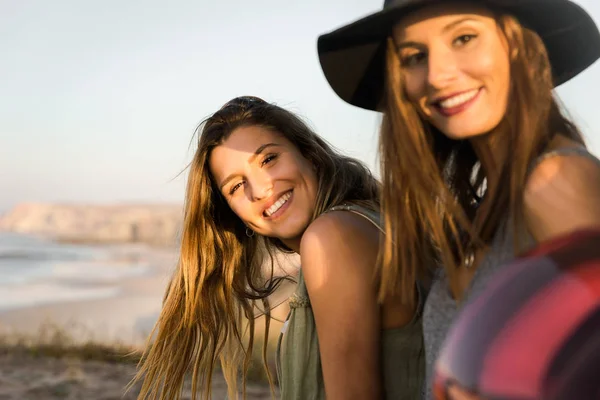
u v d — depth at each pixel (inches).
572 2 50.1
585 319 28.2
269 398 260.8
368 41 56.7
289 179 88.7
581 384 27.3
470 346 30.1
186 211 98.1
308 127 91.5
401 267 59.4
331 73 59.5
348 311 71.5
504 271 32.2
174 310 101.7
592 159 43.4
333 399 72.3
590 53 55.3
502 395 28.2
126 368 349.7
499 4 49.1
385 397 72.4
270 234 91.3
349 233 72.9
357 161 92.1
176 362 102.0
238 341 104.9
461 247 53.3
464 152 59.8
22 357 378.6
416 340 71.9
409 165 53.4
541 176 43.5
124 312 1139.3
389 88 53.8
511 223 48.0
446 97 50.1
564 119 49.9
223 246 100.7
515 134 48.1
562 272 29.9
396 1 51.1
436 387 31.4
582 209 41.1
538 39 50.2
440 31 49.8
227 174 90.1
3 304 1256.2
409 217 55.6
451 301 55.0
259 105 92.0
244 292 103.3
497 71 49.1
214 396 264.5
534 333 28.8
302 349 78.3
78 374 331.9
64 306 1222.3
